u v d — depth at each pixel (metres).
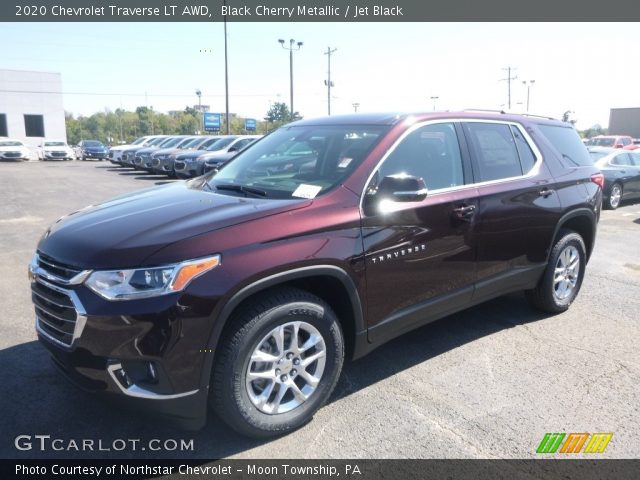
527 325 4.67
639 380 3.67
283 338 2.92
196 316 2.58
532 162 4.54
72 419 3.15
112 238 2.78
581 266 5.06
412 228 3.45
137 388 2.60
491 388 3.55
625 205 13.27
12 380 3.59
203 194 3.53
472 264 3.92
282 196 3.28
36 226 9.30
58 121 49.66
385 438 2.99
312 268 2.94
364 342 3.32
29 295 5.39
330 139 3.83
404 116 3.84
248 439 2.99
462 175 3.92
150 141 28.28
